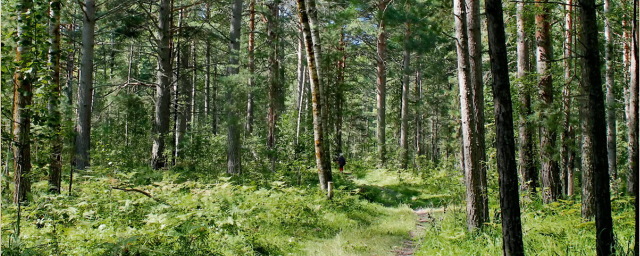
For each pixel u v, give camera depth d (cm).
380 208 1231
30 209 721
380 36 2459
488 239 690
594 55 471
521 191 1153
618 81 1537
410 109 3119
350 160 2758
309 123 2064
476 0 798
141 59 3234
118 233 642
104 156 1467
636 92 960
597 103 470
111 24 2011
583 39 481
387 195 1485
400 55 2889
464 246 719
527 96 1141
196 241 623
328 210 1075
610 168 1318
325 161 1317
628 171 1157
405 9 1177
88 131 1553
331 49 2291
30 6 733
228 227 737
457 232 789
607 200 470
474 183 804
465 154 818
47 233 609
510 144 464
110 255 517
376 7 1934
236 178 1538
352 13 1477
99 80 2934
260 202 998
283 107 2180
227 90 1708
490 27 469
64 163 957
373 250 766
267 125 2306
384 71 2553
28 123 743
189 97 3092
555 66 1034
